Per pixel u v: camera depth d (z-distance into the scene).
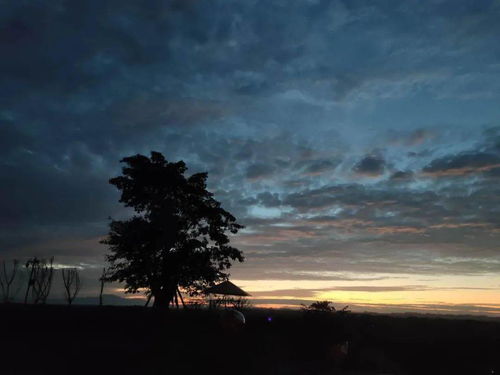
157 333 22.52
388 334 27.16
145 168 42.34
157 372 16.72
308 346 22.41
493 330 32.22
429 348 24.61
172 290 41.16
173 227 41.53
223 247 43.47
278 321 24.89
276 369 19.03
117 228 42.41
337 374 19.31
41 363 16.50
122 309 30.25
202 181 43.91
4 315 25.97
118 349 19.23
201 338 21.89
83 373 15.73
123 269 42.12
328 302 26.41
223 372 17.88
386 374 20.33
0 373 14.88
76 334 21.97
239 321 23.28
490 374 21.17
